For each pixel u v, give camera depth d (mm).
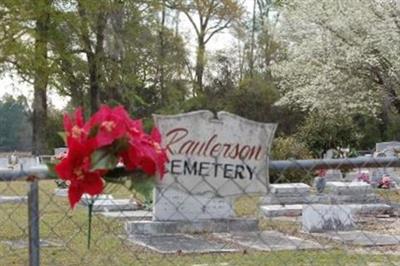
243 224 10906
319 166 3443
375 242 10367
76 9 32656
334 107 27938
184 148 3098
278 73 29922
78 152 2475
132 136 2521
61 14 31281
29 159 29672
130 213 11844
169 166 3080
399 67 25578
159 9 36219
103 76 34969
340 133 28156
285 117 43000
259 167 3156
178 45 40031
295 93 28844
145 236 10695
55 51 32406
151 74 38500
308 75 28703
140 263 8578
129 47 35469
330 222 11789
